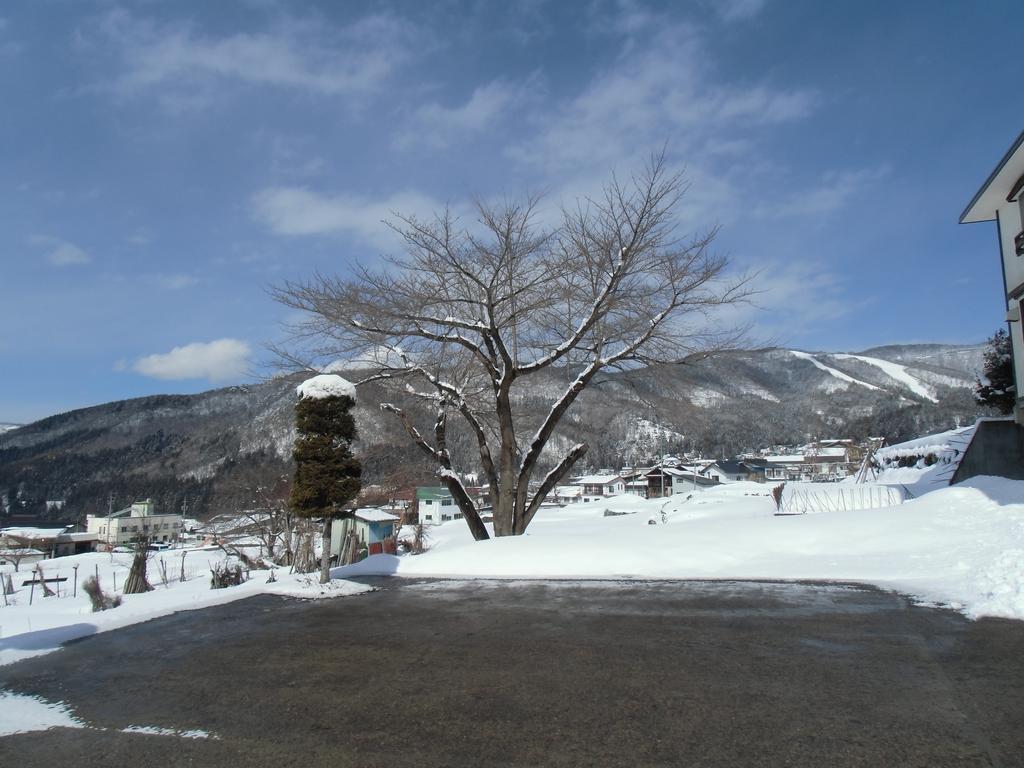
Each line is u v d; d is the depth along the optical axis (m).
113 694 5.05
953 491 12.07
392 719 4.27
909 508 11.65
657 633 6.25
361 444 15.71
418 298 12.41
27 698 5.03
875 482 25.25
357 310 12.74
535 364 13.46
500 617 7.22
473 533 13.66
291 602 8.73
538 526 25.33
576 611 7.39
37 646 6.75
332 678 5.22
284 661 5.79
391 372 13.79
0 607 12.09
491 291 12.56
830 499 18.36
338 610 8.06
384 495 30.38
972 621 6.23
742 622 6.57
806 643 5.71
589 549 10.52
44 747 4.05
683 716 4.12
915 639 5.70
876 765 3.37
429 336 13.05
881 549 9.88
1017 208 14.16
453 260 12.62
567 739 3.83
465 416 14.05
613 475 71.81
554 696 4.58
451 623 7.03
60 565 37.16
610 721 4.08
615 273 12.84
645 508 34.69
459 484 13.73
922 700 4.26
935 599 7.18
